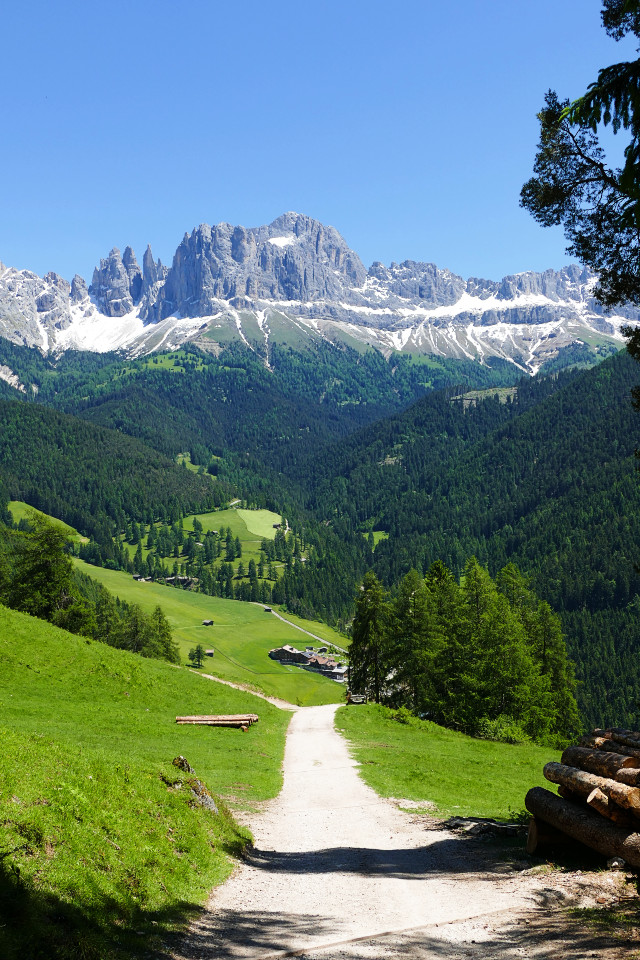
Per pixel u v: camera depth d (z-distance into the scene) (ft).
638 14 52.60
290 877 47.44
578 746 53.67
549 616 230.68
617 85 43.39
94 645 168.04
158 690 157.17
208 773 89.61
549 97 59.93
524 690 183.32
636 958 28.48
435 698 195.83
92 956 27.84
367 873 48.67
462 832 63.57
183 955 30.99
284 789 89.71
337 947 32.45
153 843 42.93
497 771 113.09
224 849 49.78
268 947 32.53
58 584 232.94
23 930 26.84
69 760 48.55
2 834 33.63
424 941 33.09
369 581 237.86
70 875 33.14
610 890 39.45
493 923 35.58
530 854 51.70
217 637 614.75
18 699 124.77
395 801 82.33
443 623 213.46
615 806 43.55
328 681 522.06
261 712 171.42
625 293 62.23
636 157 44.34
